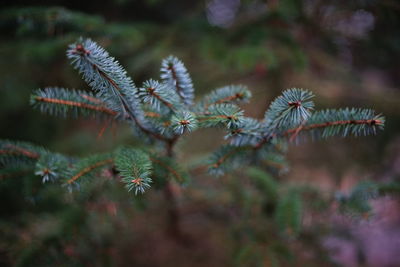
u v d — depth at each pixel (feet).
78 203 6.01
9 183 5.04
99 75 3.30
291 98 3.40
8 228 6.45
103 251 6.36
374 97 10.71
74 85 10.27
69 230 5.87
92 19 6.95
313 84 11.48
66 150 10.31
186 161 7.87
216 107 3.95
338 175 11.23
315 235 7.07
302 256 7.14
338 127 3.95
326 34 11.00
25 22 6.84
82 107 4.29
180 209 8.73
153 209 8.04
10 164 4.83
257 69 11.35
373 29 9.86
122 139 8.95
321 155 11.86
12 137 11.32
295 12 9.27
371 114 3.71
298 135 4.23
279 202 6.37
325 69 12.59
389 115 10.21
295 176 11.64
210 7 12.76
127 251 8.52
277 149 5.33
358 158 11.30
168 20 13.99
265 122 3.93
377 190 5.53
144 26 9.90
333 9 10.06
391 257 14.69
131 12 13.16
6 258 5.83
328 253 6.89
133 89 3.56
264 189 6.77
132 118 4.18
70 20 6.85
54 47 7.24
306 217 6.93
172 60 4.01
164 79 4.18
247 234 6.76
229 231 7.41
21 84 10.46
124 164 3.76
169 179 4.56
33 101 4.02
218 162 4.66
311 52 11.01
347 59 13.48
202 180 8.89
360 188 5.73
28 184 5.07
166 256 8.96
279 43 9.43
